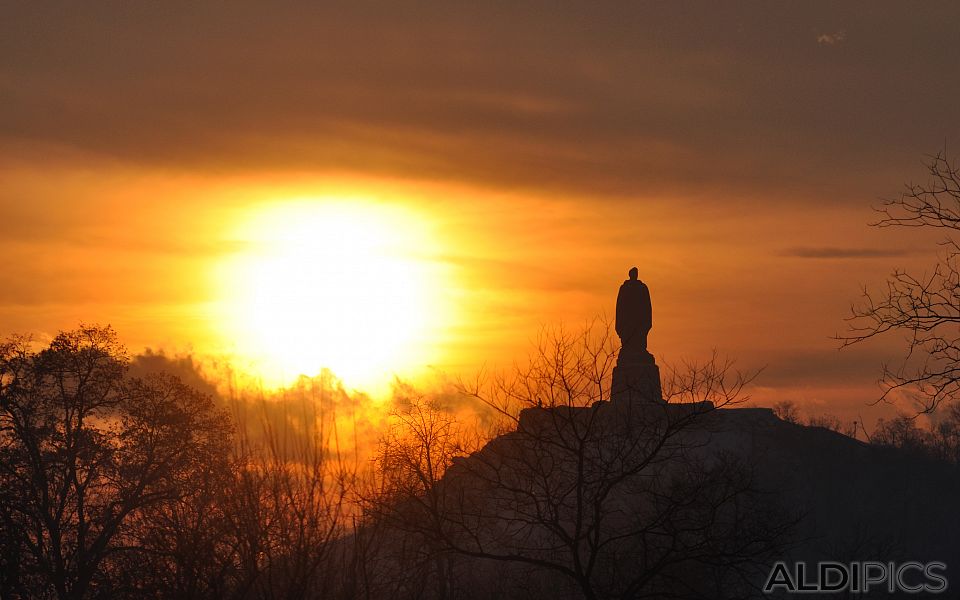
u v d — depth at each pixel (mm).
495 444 73125
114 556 116688
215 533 69750
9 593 113250
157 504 115438
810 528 129500
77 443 130125
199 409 132625
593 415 70000
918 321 59000
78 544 117562
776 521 85875
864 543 117750
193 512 73438
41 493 128625
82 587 111625
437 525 68438
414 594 70812
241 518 63969
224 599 68125
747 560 68500
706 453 109000
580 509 67375
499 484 69562
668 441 83938
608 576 75562
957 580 127438
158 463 127375
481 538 79250
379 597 70188
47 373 134750
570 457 72250
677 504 68062
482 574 83625
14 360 134250
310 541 62469
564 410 71500
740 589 84750
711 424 72250
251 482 63312
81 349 136625
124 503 119688
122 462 129000
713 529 75188
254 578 61938
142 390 132625
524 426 72500
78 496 126500
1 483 127750
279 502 62719
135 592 81938
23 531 119125
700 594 68188
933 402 58469
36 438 131125
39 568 116562
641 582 66312
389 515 66812
